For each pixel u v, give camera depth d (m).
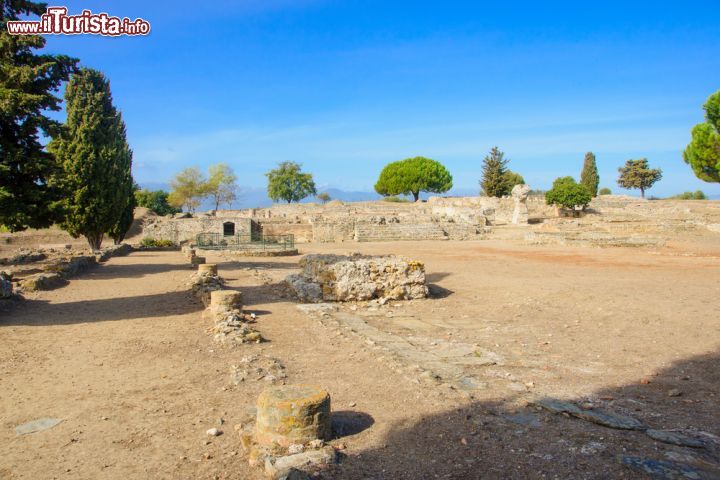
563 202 57.38
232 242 38.81
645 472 4.15
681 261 23.42
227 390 6.40
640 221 47.12
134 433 5.14
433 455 4.54
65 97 27.95
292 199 91.88
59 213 13.61
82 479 4.23
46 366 7.55
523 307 12.70
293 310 12.16
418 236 46.22
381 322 11.20
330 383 6.62
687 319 10.54
